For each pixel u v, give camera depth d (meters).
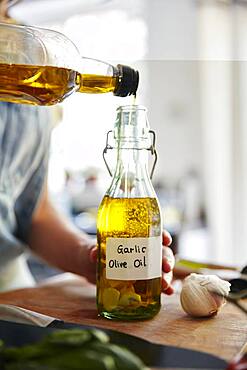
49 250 0.84
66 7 2.09
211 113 2.12
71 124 2.54
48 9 2.06
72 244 0.81
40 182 0.89
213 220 2.14
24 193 0.88
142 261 0.56
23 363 0.36
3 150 0.83
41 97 0.58
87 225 1.96
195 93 2.97
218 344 0.48
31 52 0.56
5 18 0.79
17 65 0.55
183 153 3.02
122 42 2.61
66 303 0.65
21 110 0.84
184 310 0.58
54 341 0.37
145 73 3.05
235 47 2.02
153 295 0.57
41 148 0.89
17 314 0.53
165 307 0.62
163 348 0.46
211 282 0.58
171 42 2.91
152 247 0.56
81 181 2.53
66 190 2.42
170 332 0.52
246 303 0.63
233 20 2.02
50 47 0.56
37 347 0.38
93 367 0.35
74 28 2.28
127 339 0.48
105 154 0.64
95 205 2.40
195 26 2.84
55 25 2.14
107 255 0.56
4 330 0.48
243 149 2.07
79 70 0.58
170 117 3.06
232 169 2.08
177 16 2.87
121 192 0.56
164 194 2.75
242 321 0.56
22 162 0.86
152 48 2.93
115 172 0.58
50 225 0.87
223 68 2.07
